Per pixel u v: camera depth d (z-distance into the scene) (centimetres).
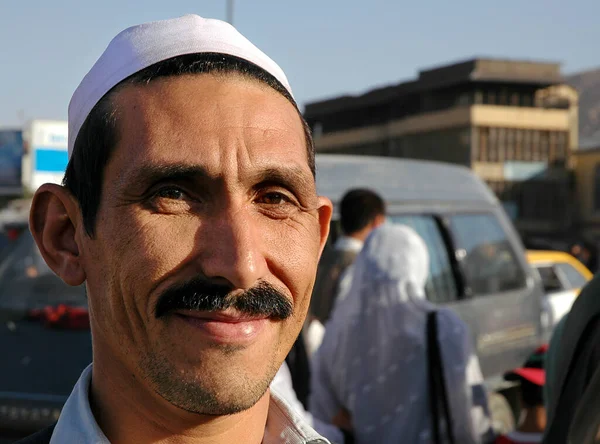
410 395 288
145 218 103
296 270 109
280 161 108
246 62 111
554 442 196
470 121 3831
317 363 313
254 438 116
